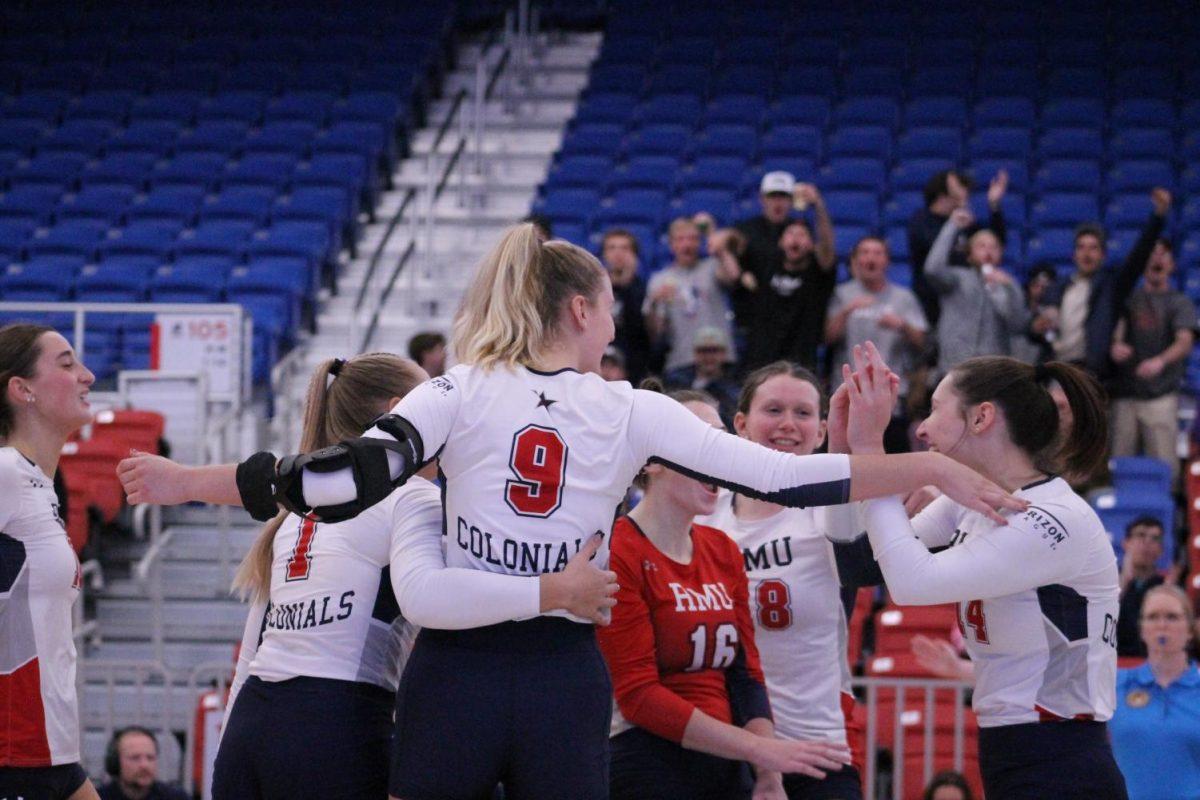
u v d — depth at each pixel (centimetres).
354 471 358
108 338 1528
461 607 368
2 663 492
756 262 1236
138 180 1891
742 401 537
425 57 2152
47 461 521
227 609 1190
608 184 1817
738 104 1995
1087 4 2138
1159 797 686
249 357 1375
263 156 1916
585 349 398
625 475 387
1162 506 1191
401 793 380
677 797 476
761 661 523
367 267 1778
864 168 1805
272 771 429
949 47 2075
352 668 436
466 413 378
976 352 1176
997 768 437
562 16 2344
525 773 378
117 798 877
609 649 470
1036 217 1712
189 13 2291
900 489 385
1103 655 434
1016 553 419
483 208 1866
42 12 2300
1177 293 1288
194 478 393
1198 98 1939
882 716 970
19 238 1775
